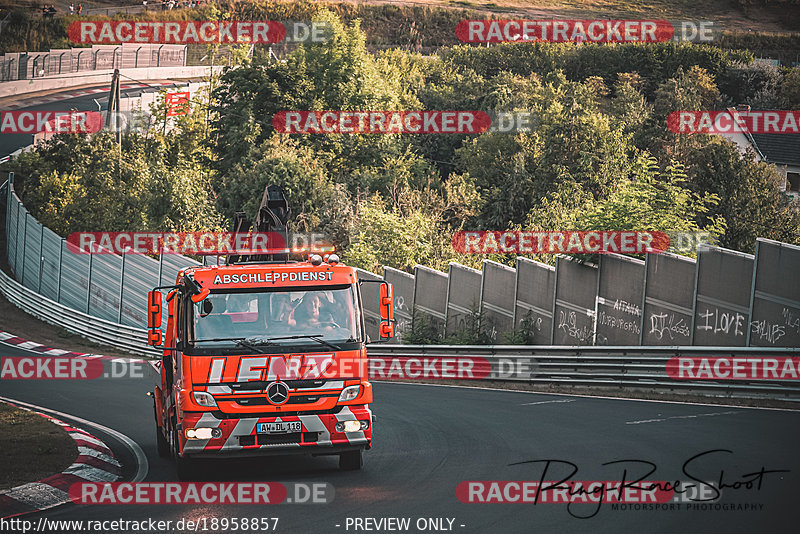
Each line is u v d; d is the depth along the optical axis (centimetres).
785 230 16238
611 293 8938
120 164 18500
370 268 14512
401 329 12581
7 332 14550
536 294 10056
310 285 4262
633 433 5266
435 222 17188
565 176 18488
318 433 4109
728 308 7581
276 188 6075
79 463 4709
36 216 18738
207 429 4034
